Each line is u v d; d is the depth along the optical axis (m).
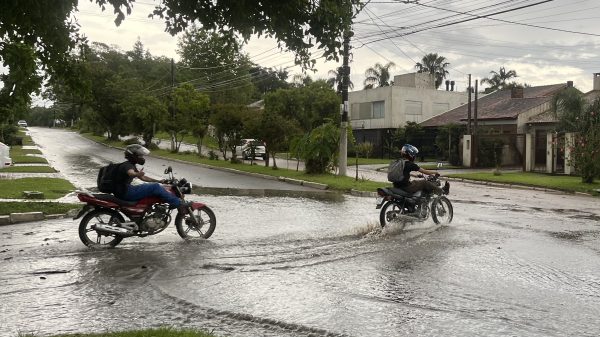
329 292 6.48
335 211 13.88
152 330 4.86
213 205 15.01
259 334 5.12
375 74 59.19
